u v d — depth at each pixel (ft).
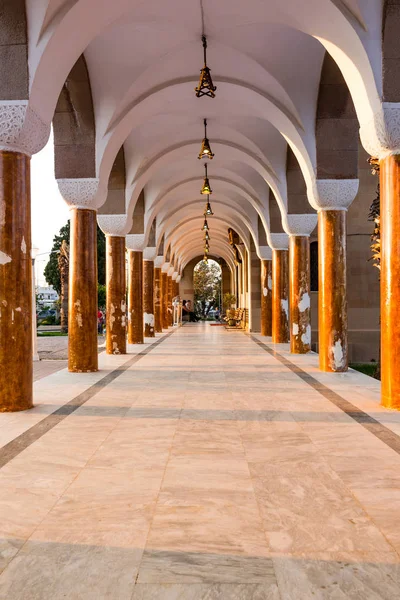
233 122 37.83
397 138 18.37
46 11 17.90
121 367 31.55
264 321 60.08
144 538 8.75
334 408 18.98
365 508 9.96
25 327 19.11
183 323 112.68
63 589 7.23
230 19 24.36
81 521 9.43
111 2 19.56
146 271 60.70
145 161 40.01
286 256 49.44
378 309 52.80
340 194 28.48
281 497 10.52
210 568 7.77
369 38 18.19
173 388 23.65
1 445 14.32
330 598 7.00
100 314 83.66
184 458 13.08
